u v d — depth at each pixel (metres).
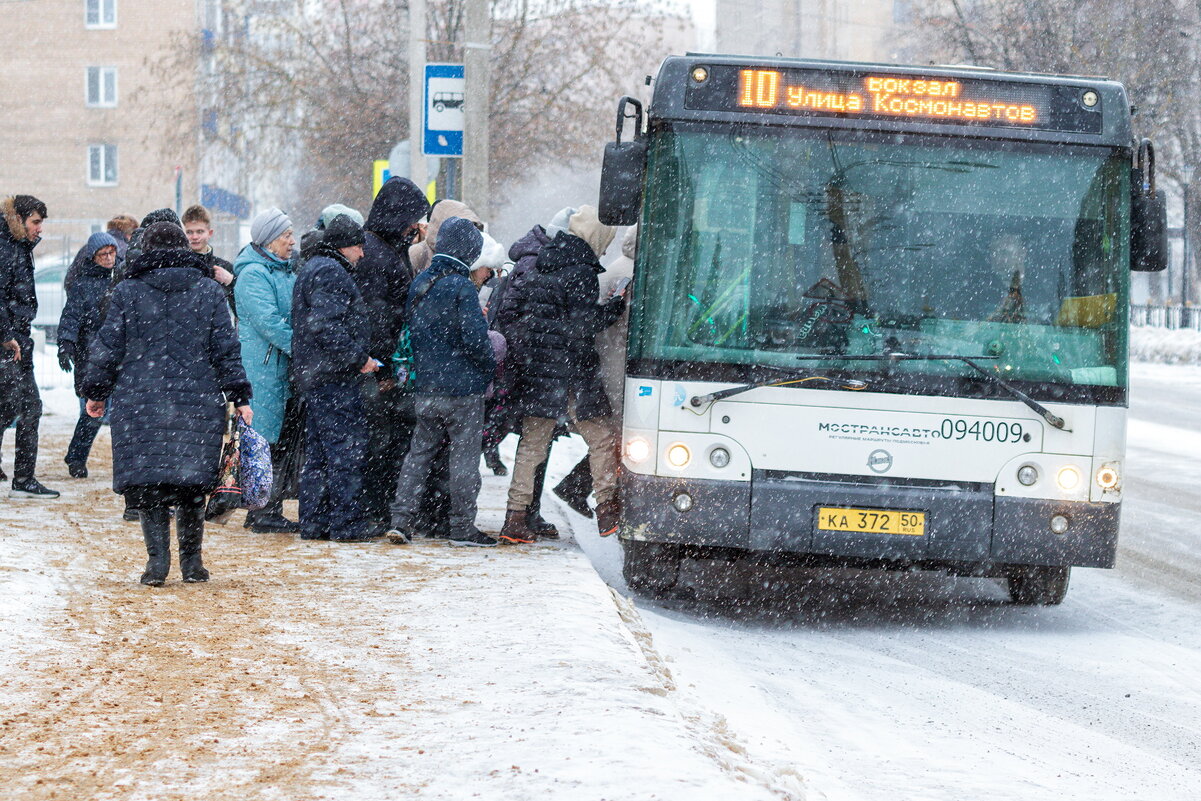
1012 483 15.40
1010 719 11.84
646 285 15.58
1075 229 15.58
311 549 16.56
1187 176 77.44
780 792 8.68
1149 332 71.75
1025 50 65.81
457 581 14.57
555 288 17.08
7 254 19.36
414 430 17.66
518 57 55.31
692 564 20.05
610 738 8.84
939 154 15.61
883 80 15.65
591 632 12.12
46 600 12.85
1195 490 26.97
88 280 21.52
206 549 16.38
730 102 15.66
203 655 11.05
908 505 15.27
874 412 15.38
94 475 22.84
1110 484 15.43
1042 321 15.48
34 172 97.38
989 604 17.38
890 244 15.52
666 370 15.45
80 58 96.69
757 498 15.32
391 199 17.31
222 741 8.82
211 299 13.56
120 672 10.45
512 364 17.45
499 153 54.91
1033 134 15.64
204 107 59.56
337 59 57.19
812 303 15.48
